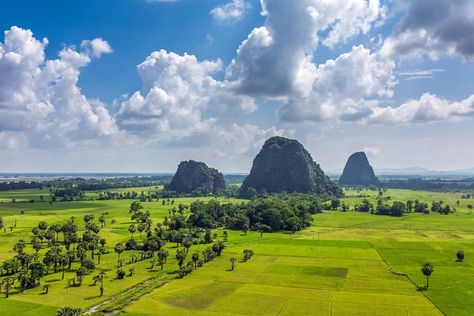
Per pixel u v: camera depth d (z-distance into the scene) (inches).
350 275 7465.6
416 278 7194.9
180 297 6304.1
